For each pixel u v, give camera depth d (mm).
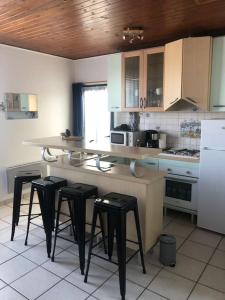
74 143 2904
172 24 2939
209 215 3102
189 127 3857
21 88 4121
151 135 3959
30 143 3018
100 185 2633
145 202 2324
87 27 3025
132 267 2402
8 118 3996
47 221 2580
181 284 2188
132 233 2471
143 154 2211
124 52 3918
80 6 2414
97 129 4973
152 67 3744
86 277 2197
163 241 2410
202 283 2205
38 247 2760
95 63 4672
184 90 3277
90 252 2215
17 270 2367
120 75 4020
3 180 3998
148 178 2346
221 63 3104
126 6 2428
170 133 4059
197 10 2531
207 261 2525
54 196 2670
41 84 4430
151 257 2566
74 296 2041
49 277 2270
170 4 2371
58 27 3021
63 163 2975
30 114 4312
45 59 4445
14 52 3957
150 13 2590
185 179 3379
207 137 2992
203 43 3123
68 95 4969
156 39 3551
